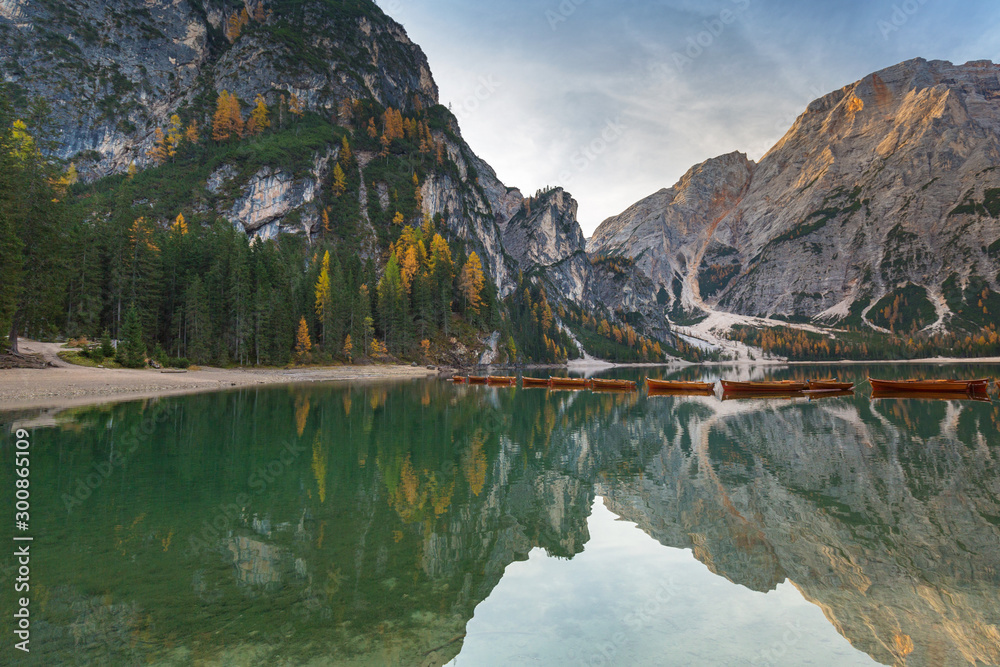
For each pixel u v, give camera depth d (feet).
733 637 27.58
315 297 341.00
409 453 80.53
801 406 159.22
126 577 33.76
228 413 118.11
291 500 53.36
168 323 272.31
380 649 25.99
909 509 53.21
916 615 30.73
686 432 108.17
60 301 199.52
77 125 604.08
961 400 171.32
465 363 421.59
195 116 638.12
